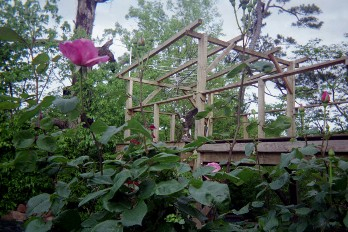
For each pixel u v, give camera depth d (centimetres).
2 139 489
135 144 139
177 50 1573
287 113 549
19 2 761
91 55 112
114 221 95
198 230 116
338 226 149
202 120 478
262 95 435
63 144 540
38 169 129
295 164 154
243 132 543
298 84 1273
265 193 160
